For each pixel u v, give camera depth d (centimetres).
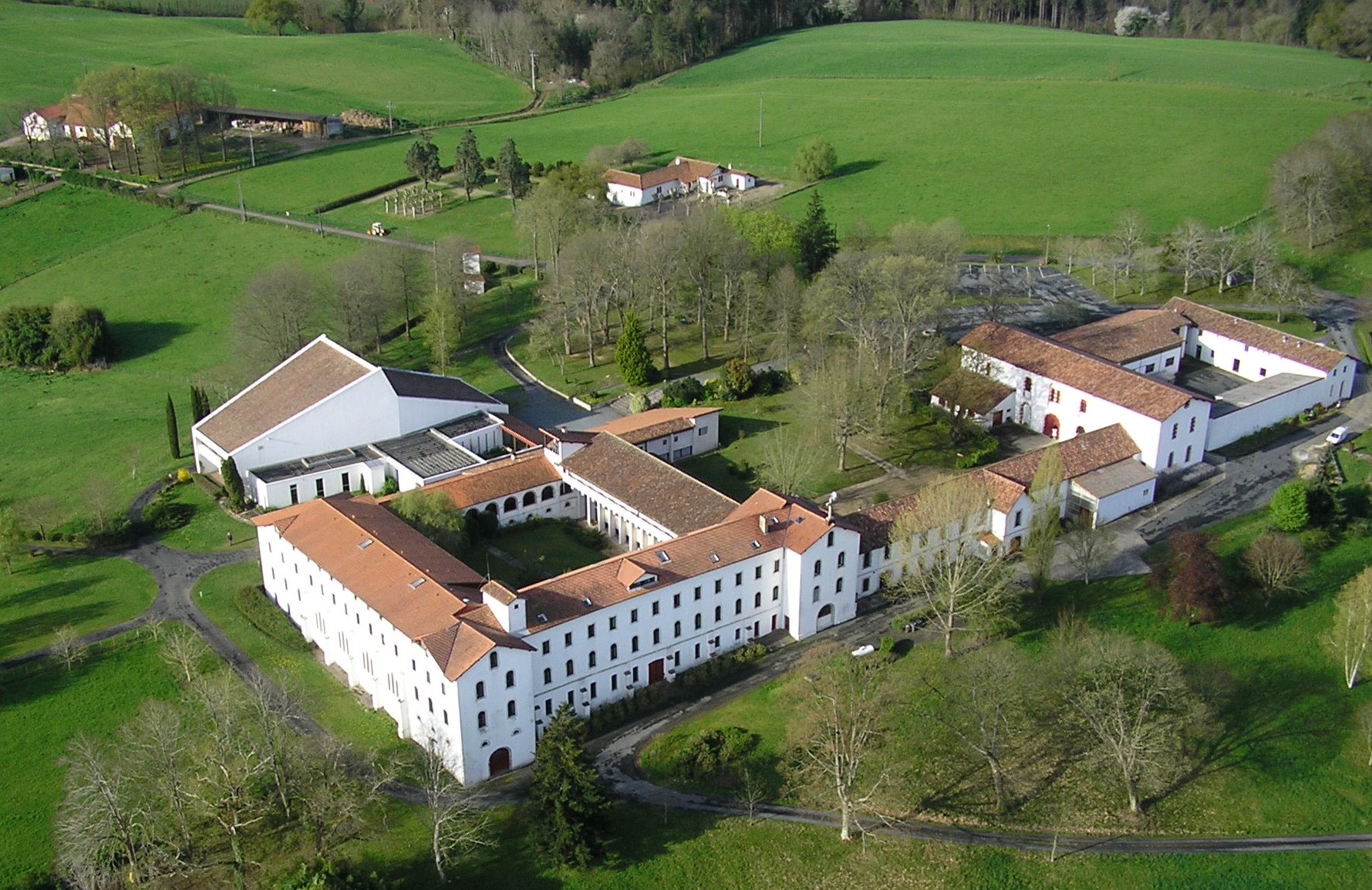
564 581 11894
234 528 15612
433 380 17950
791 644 13062
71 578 14600
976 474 14550
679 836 10512
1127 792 11019
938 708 11906
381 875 10056
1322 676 12300
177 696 12319
